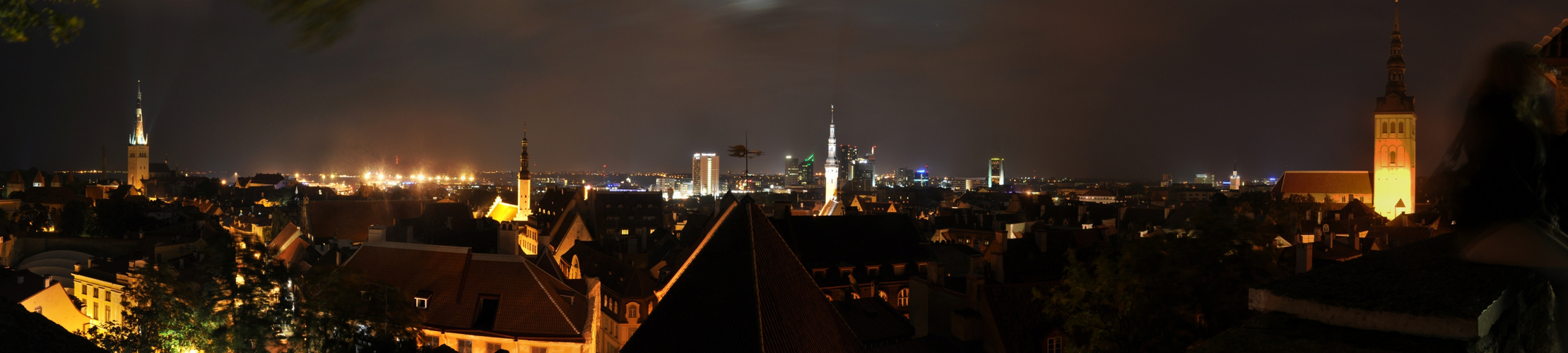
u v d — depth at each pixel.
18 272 93.38
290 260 111.31
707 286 35.81
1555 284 11.04
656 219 196.88
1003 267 66.69
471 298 68.75
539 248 122.44
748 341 33.09
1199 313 30.62
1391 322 10.20
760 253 35.69
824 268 89.50
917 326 60.56
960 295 56.09
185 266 97.94
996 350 51.94
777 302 34.91
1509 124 11.14
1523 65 11.29
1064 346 52.56
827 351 36.69
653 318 36.66
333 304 53.62
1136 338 31.64
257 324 53.25
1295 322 11.43
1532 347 10.80
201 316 55.50
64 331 17.05
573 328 67.19
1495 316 9.78
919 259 94.19
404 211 177.62
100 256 124.81
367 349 53.47
